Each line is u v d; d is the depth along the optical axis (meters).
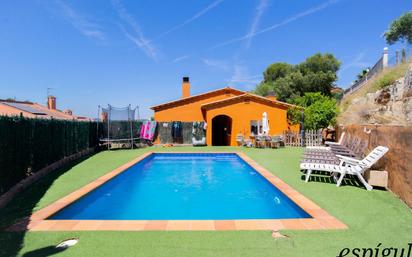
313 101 22.77
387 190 6.63
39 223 4.56
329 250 3.58
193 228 4.30
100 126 18.83
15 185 7.09
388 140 6.76
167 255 3.45
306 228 4.29
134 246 3.69
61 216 5.49
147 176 11.26
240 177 11.04
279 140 18.52
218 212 6.66
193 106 23.48
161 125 22.00
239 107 21.11
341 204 5.54
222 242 3.80
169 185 9.68
